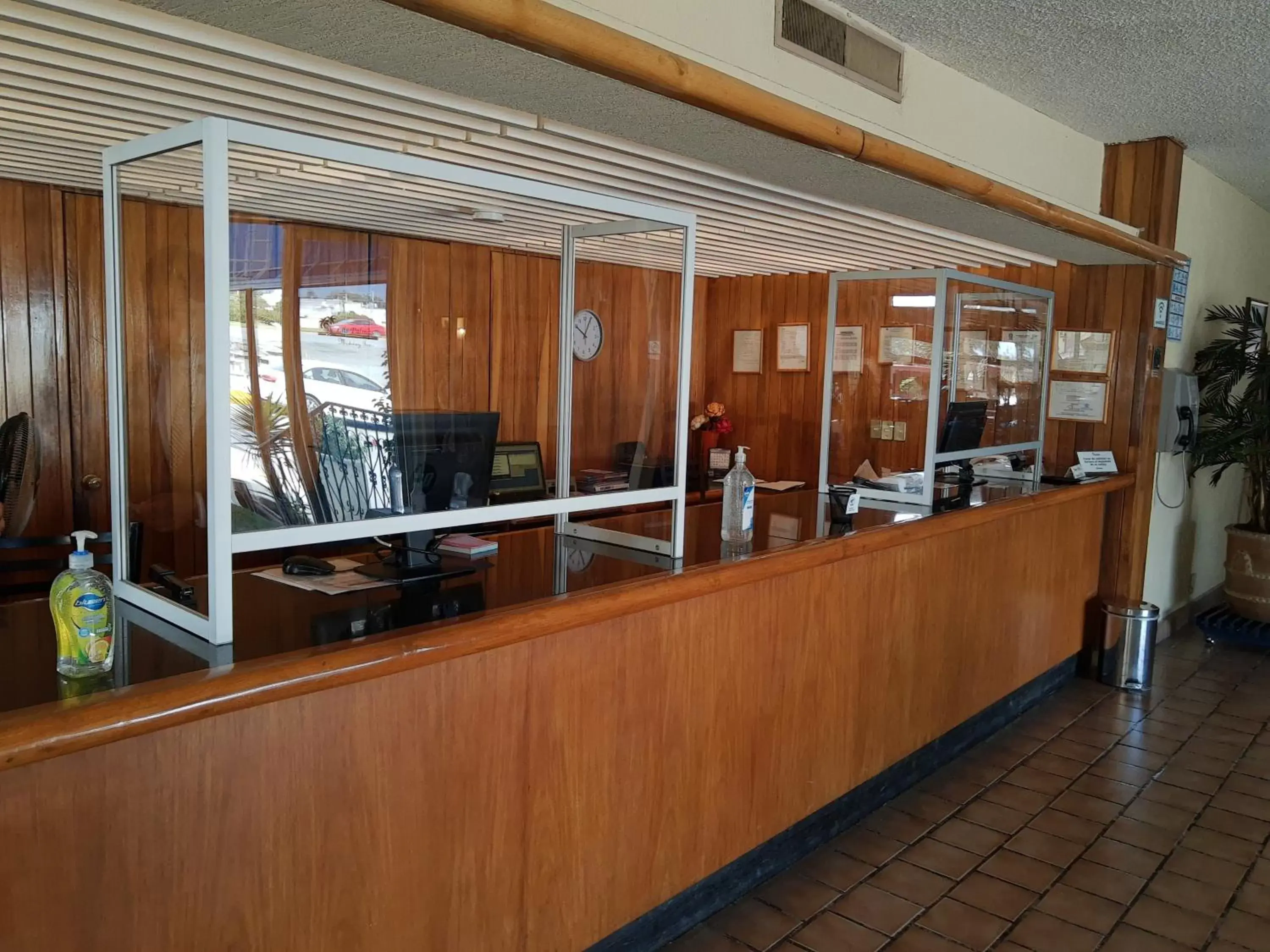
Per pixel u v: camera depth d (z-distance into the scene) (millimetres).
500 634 1929
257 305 1770
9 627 1922
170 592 1932
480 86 2180
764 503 3834
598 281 2748
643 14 2287
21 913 1379
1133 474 4945
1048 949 2592
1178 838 3246
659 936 2547
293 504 1874
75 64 2148
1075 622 4898
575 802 2225
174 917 1551
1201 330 5789
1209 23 3094
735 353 6668
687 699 2508
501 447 2592
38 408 3832
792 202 3596
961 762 3885
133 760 1475
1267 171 5477
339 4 1669
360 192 2592
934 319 3691
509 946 2107
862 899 2822
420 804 1885
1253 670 5211
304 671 1612
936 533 3439
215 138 1638
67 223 3846
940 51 3369
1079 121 4367
